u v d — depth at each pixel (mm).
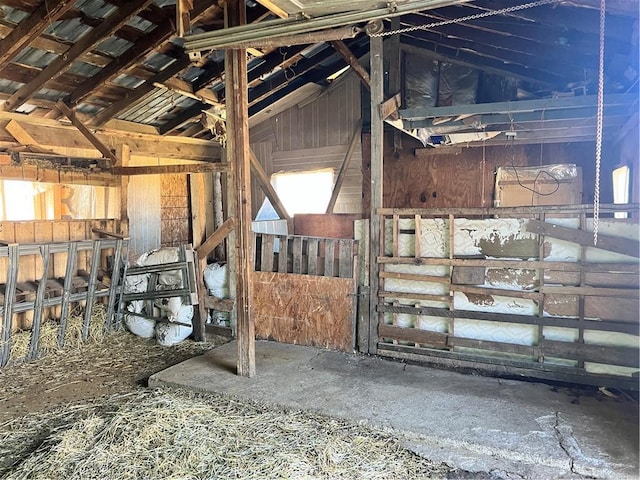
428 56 5629
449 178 6074
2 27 3512
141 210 5836
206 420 2709
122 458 2340
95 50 4156
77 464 2307
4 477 2270
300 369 3516
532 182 5672
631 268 3018
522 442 2371
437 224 3602
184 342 4555
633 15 2990
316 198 6992
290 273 4234
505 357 3414
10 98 4332
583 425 2545
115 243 4707
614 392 3012
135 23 4008
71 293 4434
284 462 2283
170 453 2373
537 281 3287
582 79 4504
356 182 6508
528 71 5098
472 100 5508
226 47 3223
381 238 3807
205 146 6883
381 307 3811
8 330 3904
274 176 7191
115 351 4312
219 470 2227
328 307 4039
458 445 2398
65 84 4492
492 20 4074
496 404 2832
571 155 5523
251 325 3387
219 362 3727
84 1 3578
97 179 5016
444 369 3512
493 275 3430
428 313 3635
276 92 6422
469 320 3523
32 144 4520
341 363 3650
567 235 3168
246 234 3387
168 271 4617
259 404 2924
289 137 7008
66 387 3492
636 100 3689
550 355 3244
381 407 2807
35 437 2729
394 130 6281
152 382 3365
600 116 2387
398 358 3746
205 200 6863
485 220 3445
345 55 5012
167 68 4746
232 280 4551
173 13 3986
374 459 2328
